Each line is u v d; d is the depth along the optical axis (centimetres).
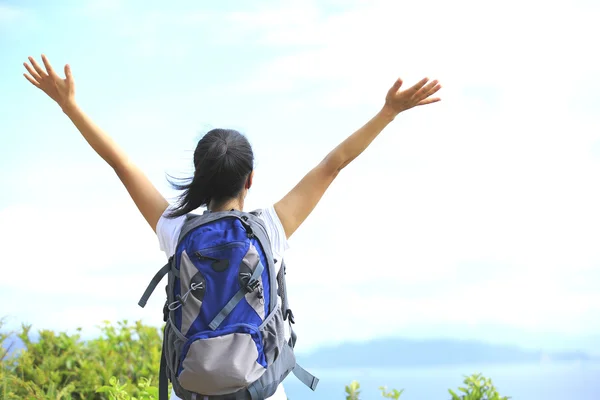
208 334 295
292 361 315
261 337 302
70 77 341
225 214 316
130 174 344
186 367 292
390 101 330
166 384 323
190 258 305
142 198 342
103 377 593
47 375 589
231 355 290
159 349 636
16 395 538
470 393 610
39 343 623
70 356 612
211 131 332
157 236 332
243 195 334
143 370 616
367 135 332
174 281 311
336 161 332
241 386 293
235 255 304
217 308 300
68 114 345
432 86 325
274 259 322
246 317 301
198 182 324
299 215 329
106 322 662
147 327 678
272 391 304
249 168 327
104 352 625
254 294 303
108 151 344
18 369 583
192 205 328
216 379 288
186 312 301
